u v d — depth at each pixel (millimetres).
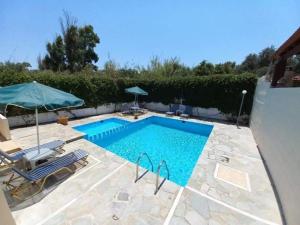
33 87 3836
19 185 4004
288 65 6508
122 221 3107
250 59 37562
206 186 4305
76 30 25016
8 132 6996
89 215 3221
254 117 9430
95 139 8828
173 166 6512
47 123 10125
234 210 3523
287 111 4512
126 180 4410
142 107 16766
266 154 5828
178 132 10812
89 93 12539
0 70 9219
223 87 12078
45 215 3186
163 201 3678
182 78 14023
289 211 3227
